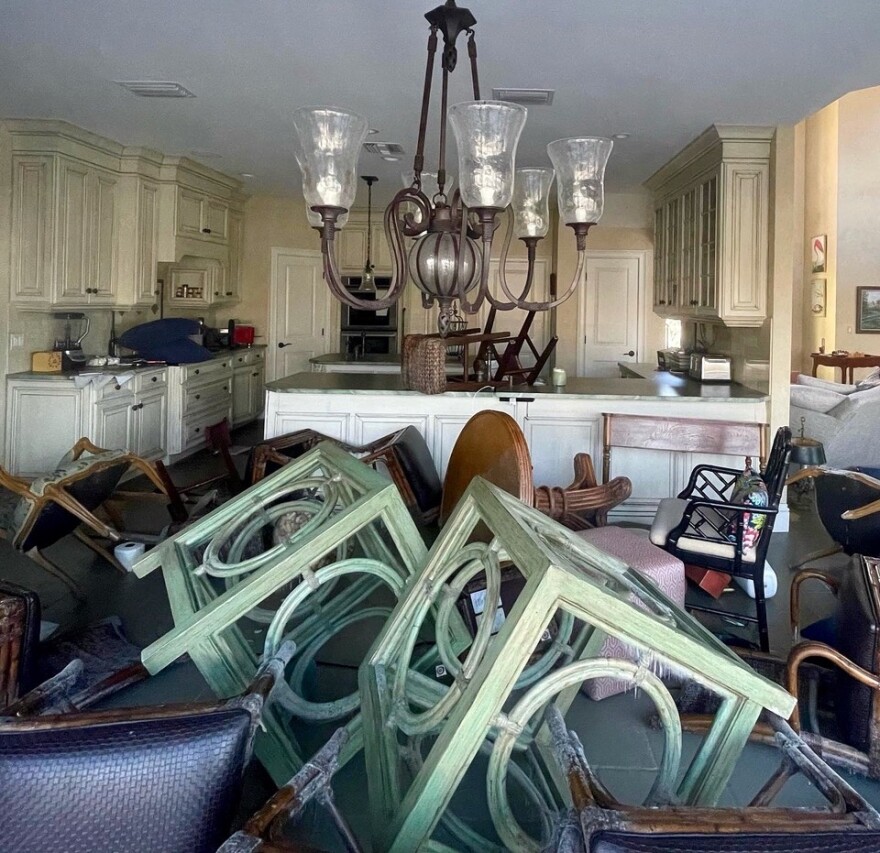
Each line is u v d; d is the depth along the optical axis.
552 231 8.48
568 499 3.46
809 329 10.80
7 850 1.13
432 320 8.79
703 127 4.90
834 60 3.64
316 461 2.62
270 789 2.06
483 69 3.82
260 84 4.16
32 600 2.21
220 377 7.67
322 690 2.63
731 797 2.12
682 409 4.86
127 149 5.94
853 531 3.71
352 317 8.83
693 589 3.96
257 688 1.49
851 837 1.02
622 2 3.00
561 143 2.01
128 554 3.99
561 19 3.17
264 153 6.11
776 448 3.30
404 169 6.38
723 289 4.96
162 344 6.58
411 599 1.93
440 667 2.26
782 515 4.99
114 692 2.46
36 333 5.71
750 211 4.93
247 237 8.52
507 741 1.41
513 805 1.84
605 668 1.46
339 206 1.83
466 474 3.21
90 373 5.58
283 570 1.96
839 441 6.08
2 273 5.24
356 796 1.99
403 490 3.97
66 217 5.33
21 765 1.13
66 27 3.37
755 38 3.37
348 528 2.01
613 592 1.51
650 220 7.78
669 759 1.49
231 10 3.16
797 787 2.18
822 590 3.94
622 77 3.92
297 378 5.34
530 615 1.40
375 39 3.45
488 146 1.73
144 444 6.24
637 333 8.25
